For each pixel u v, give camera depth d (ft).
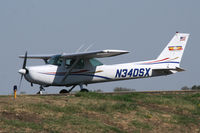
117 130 111.14
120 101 148.05
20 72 181.57
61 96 145.59
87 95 147.74
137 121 123.03
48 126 103.60
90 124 110.11
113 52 180.34
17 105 116.06
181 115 140.87
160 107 147.02
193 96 170.50
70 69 189.47
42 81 185.98
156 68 212.84
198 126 129.49
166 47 217.15
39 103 122.21
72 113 120.16
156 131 118.52
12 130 96.07
